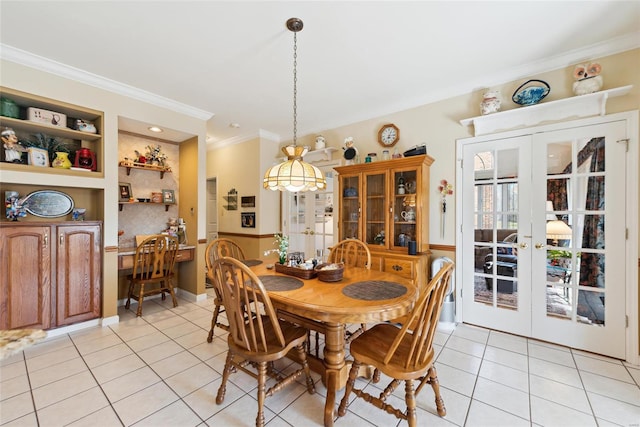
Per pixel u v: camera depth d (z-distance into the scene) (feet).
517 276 8.75
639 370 6.79
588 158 7.66
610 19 6.34
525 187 8.57
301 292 5.73
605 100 7.28
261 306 8.61
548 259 8.26
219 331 9.05
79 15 6.23
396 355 5.01
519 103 8.28
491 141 9.10
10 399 5.70
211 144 17.63
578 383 6.30
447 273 4.72
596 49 7.39
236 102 11.17
